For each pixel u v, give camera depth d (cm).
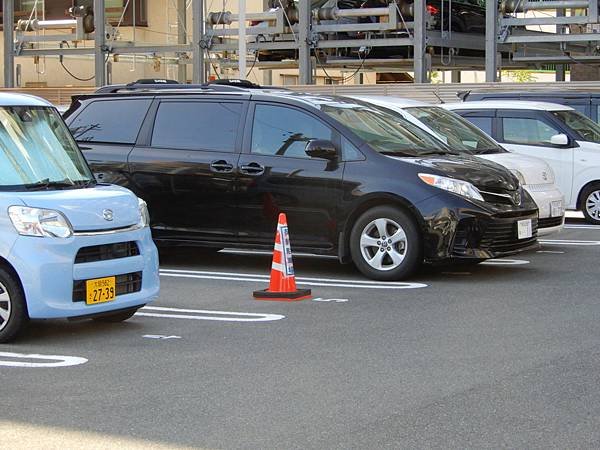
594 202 2170
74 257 1025
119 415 786
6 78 3797
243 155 1516
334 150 1452
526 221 1465
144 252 1107
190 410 798
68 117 1678
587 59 3325
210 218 1541
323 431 739
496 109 2180
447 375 898
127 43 3591
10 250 1009
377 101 1775
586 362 944
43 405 816
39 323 1159
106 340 1066
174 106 1595
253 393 846
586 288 1368
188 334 1094
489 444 707
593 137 2200
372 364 944
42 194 1045
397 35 3403
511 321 1143
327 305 1257
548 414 777
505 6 3106
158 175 1568
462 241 1402
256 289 1393
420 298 1297
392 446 704
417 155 1473
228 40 3725
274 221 1496
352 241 1445
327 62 3594
